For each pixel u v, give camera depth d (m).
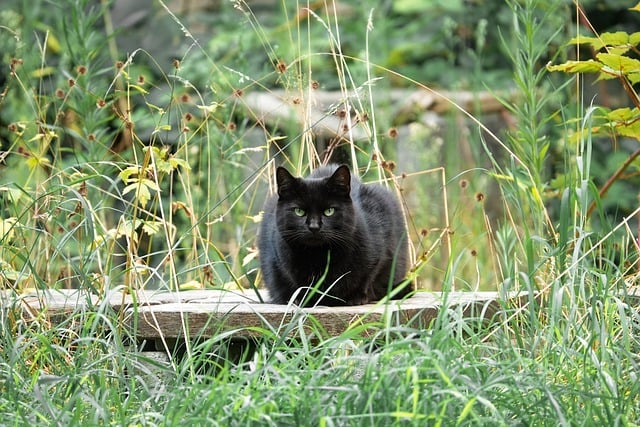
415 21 18.73
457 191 12.47
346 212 7.87
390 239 8.37
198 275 10.00
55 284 7.83
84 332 6.58
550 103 13.85
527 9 8.62
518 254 9.50
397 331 6.04
